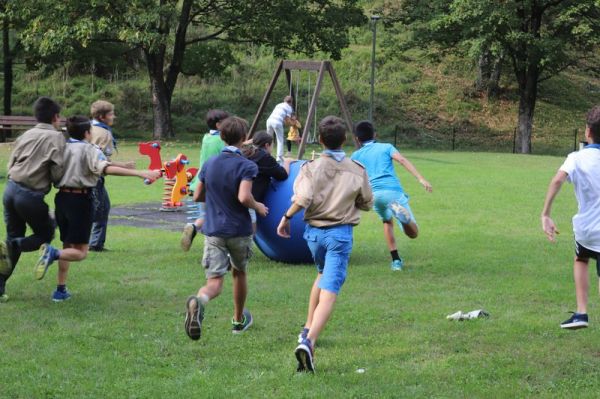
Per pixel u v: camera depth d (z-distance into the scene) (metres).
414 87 41.47
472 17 33.03
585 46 36.16
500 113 40.53
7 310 7.15
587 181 5.96
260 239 9.44
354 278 8.75
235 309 6.49
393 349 6.08
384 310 7.29
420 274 9.00
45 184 7.21
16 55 34.59
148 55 34.12
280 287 8.20
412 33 41.16
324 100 39.28
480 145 37.53
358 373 5.52
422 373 5.53
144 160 24.70
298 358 5.51
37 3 30.58
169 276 8.71
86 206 7.25
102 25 29.66
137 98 38.69
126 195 16.58
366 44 44.97
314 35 34.59
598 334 6.53
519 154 31.06
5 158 24.58
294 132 23.50
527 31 34.66
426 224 12.75
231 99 39.22
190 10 34.84
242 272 6.37
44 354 5.86
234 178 6.08
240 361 5.79
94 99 38.31
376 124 38.47
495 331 6.59
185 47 37.09
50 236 7.47
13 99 38.06
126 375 5.45
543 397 5.10
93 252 10.03
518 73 35.44
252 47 43.22
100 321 6.80
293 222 9.08
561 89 43.34
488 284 8.49
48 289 7.99
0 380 5.29
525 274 9.03
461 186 18.23
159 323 6.76
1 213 13.60
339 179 5.88
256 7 33.28
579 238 6.09
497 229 12.30
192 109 38.44
